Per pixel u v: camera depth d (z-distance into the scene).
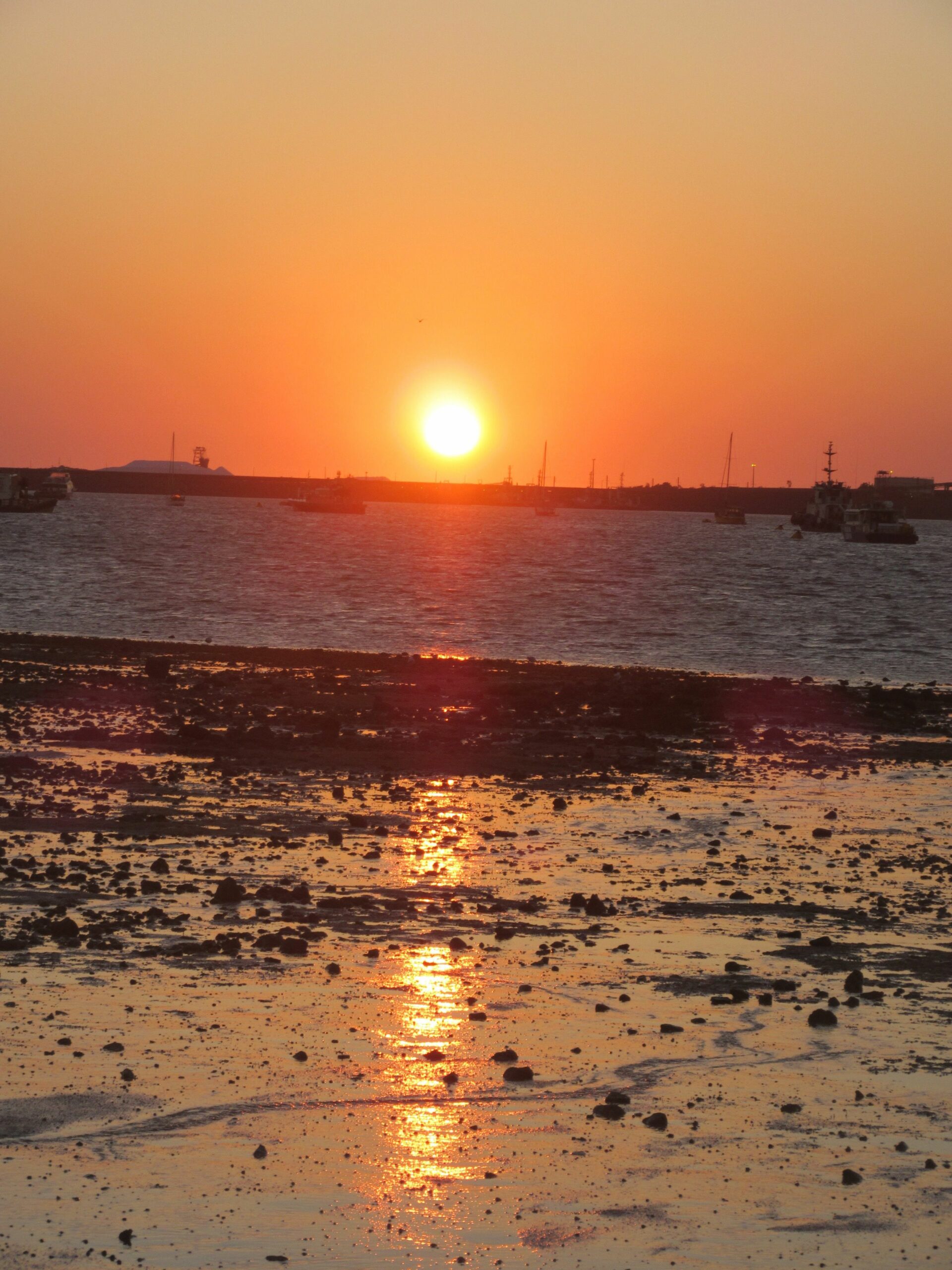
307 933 22.06
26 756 40.53
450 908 24.53
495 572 182.50
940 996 19.67
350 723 51.09
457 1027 17.72
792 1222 12.43
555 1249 11.85
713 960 21.47
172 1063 15.96
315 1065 16.11
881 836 33.22
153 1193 12.69
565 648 94.25
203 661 71.06
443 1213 12.49
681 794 38.91
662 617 122.12
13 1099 14.70
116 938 21.39
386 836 31.31
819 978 20.53
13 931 21.39
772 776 42.72
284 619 108.69
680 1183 13.21
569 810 35.88
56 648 74.50
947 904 25.86
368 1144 13.96
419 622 109.56
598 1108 14.98
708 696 61.38
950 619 129.75
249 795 36.06
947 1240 12.12
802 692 64.75
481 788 38.94
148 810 33.12
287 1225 12.12
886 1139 14.38
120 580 146.50
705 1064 16.59
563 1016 18.33
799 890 26.86
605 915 24.41
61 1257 11.38
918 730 54.94
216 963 20.17
